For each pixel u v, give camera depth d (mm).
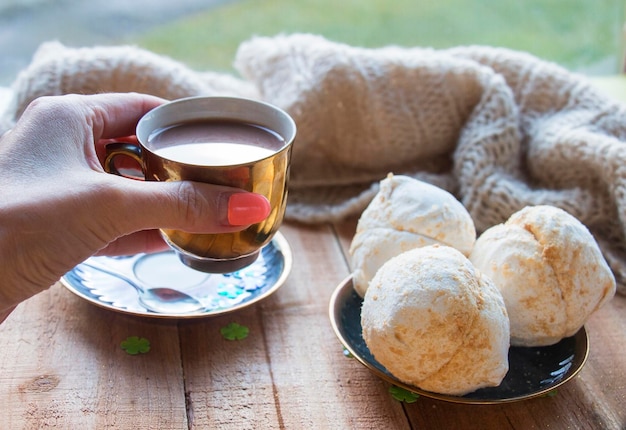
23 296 499
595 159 646
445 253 503
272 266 616
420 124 711
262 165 487
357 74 695
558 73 725
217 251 510
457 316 478
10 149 497
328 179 723
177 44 878
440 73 710
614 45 901
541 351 539
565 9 962
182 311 565
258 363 543
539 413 514
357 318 564
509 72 740
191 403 514
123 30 885
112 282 589
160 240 605
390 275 502
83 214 478
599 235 654
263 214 490
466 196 673
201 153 508
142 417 504
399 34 914
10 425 495
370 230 556
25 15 881
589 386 533
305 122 697
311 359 548
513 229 538
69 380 524
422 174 705
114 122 565
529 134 713
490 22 942
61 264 491
